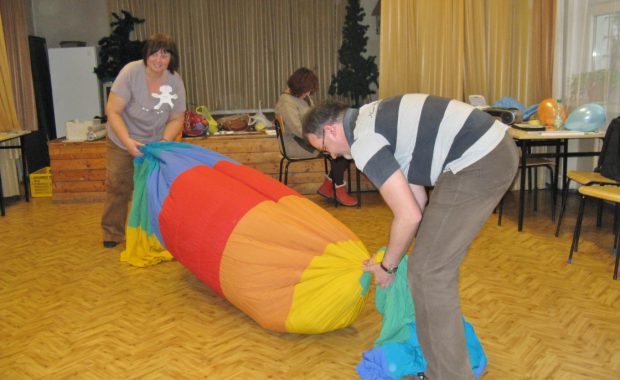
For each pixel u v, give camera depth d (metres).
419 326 1.75
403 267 2.13
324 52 7.56
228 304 2.77
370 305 2.71
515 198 4.88
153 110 3.36
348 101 7.45
